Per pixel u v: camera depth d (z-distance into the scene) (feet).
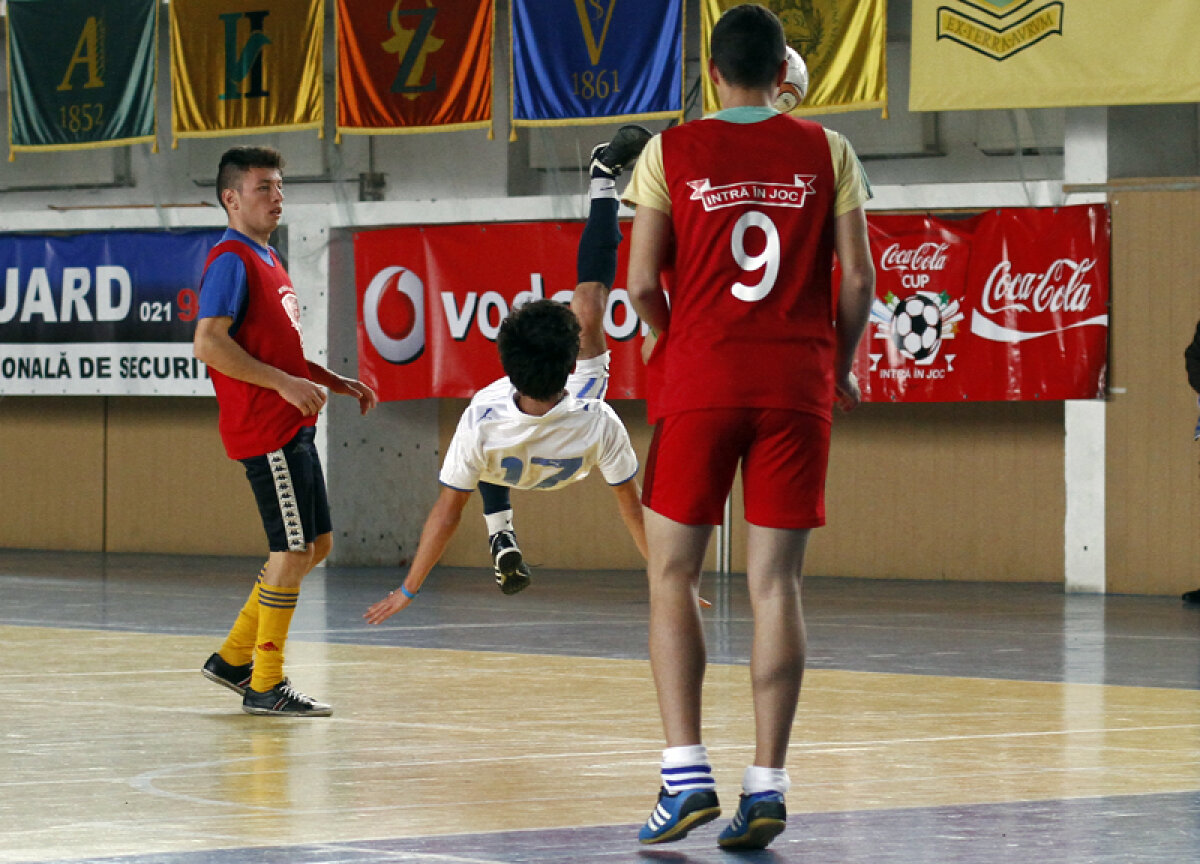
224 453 76.28
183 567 68.28
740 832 17.03
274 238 72.23
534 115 63.87
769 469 17.51
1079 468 59.36
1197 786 21.06
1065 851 16.97
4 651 37.88
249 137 72.59
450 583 62.03
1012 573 64.49
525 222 67.62
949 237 61.31
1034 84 56.39
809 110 59.11
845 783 21.29
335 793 20.65
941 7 57.26
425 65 65.41
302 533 28.27
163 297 72.74
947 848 17.16
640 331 64.95
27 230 75.82
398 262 68.74
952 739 25.17
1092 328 59.16
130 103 69.82
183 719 27.53
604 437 23.97
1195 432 55.88
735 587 60.54
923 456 65.82
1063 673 34.65
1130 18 55.31
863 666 35.94
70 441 79.41
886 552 66.44
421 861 16.46
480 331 67.62
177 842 17.46
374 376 69.05
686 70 66.95
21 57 71.41
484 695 30.63
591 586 61.11
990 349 60.75
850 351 18.06
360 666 35.37
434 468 74.18
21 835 17.84
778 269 17.49
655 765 22.89
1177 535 58.13
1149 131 62.03
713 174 17.58
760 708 17.34
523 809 19.56
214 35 68.44
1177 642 41.52
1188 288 58.03
